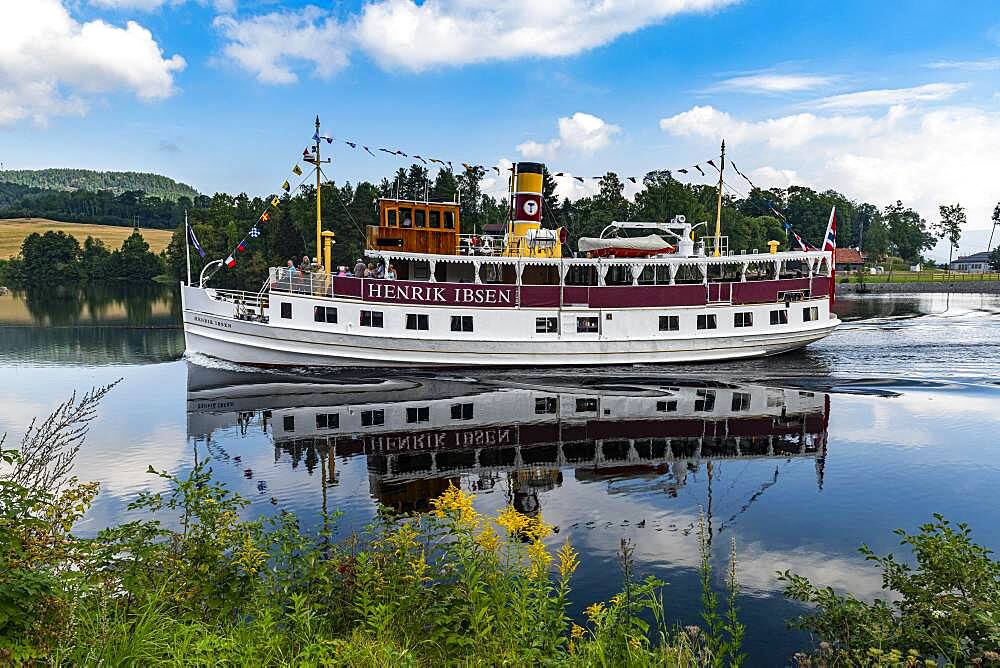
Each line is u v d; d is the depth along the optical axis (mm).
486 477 16266
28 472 7512
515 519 8742
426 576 8047
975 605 7039
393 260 32625
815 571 11312
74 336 46625
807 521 13531
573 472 16656
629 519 13578
